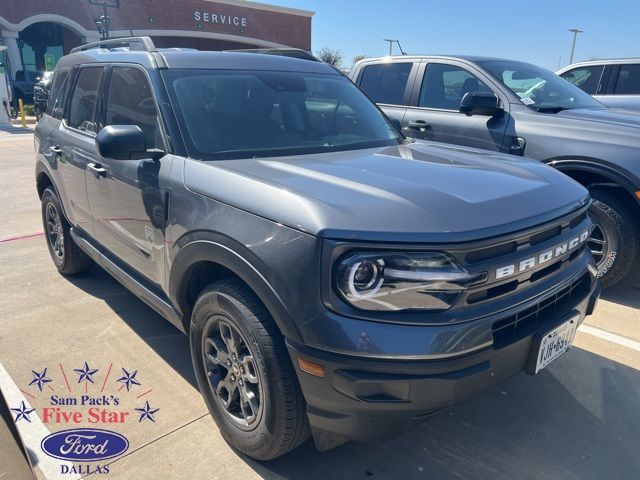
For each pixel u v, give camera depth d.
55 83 4.78
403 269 1.93
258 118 3.09
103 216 3.53
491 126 4.83
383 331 1.92
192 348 2.70
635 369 3.30
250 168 2.54
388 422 2.03
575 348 3.54
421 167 2.66
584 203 2.63
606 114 4.63
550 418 2.84
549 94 5.16
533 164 2.96
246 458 2.55
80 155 3.76
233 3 34.44
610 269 4.20
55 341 3.61
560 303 2.46
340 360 1.95
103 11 30.19
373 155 2.93
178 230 2.61
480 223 2.06
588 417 2.85
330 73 3.81
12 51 28.23
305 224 2.01
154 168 2.83
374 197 2.15
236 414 2.56
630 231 4.06
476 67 5.18
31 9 28.16
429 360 1.93
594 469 2.49
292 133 3.13
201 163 2.64
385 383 1.93
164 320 3.93
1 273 4.86
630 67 7.61
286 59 3.71
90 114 3.83
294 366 2.10
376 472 2.47
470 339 1.99
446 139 5.19
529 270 2.21
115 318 3.94
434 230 1.97
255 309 2.22
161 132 2.90
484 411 2.89
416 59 5.75
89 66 3.99
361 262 1.92
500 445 2.64
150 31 31.77
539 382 3.16
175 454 2.57
